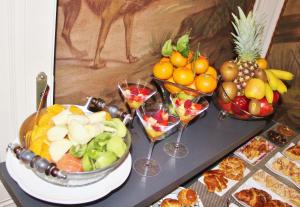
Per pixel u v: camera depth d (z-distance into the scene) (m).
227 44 1.55
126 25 1.06
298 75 1.67
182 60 1.14
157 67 1.13
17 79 0.90
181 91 1.14
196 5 1.27
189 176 1.09
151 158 1.09
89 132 0.83
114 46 1.07
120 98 1.19
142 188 0.98
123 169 0.94
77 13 0.93
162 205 1.12
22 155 0.79
